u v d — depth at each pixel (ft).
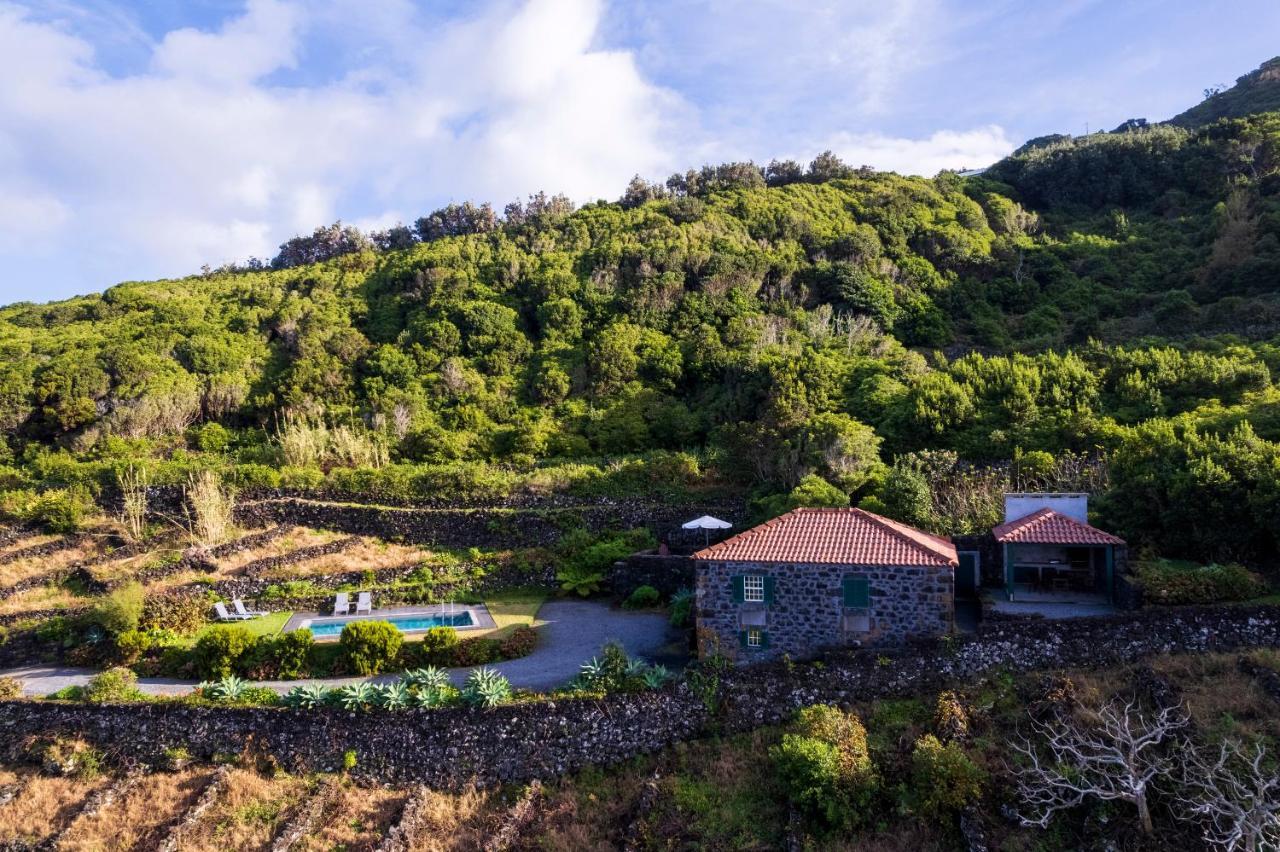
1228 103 379.14
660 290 220.64
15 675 97.35
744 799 69.00
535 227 289.94
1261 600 76.13
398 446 167.63
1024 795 60.29
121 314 256.52
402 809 72.59
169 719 81.87
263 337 232.73
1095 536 87.30
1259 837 51.11
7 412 177.99
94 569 119.85
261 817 72.90
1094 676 71.00
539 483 144.56
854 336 191.31
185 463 154.71
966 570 94.58
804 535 84.74
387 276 265.75
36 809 75.82
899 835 62.18
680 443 167.63
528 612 108.27
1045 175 304.50
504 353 204.64
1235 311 184.14
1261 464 86.22
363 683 85.71
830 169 343.87
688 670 78.69
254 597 113.91
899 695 74.38
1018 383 140.97
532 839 69.21
